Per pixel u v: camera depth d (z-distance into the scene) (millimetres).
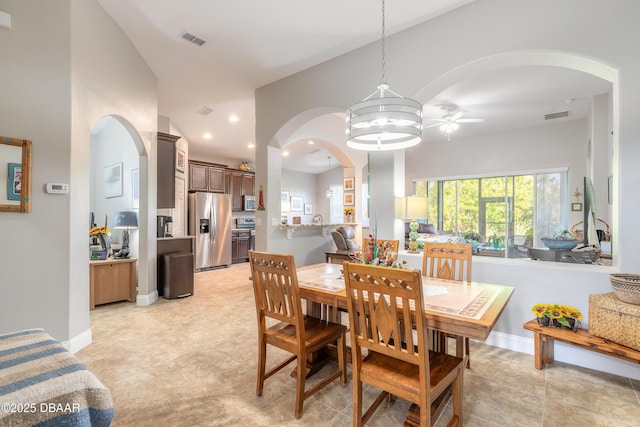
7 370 919
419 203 3396
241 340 2922
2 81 2316
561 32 2475
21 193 2377
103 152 5312
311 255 5949
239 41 3635
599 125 4617
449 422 1649
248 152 7961
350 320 1605
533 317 2637
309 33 3449
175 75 4441
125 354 2623
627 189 2248
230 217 7277
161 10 3125
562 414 1848
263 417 1814
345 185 7547
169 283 4293
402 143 2691
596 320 2172
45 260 2502
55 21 2557
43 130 2492
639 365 2213
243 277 5879
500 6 2730
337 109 4055
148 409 1882
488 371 2359
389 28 3305
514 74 3969
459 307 1651
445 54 3027
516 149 6812
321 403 1954
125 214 4180
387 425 1754
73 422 863
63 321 2582
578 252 2648
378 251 2252
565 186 6328
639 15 2211
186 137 6805
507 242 7039
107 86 3209
